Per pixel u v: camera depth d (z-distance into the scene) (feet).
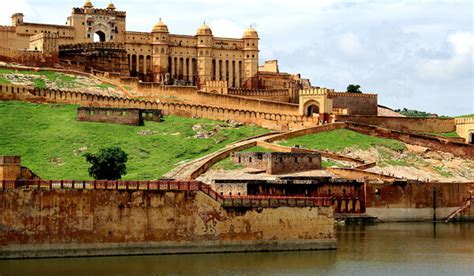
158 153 492.54
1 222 282.36
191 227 301.22
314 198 318.65
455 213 465.88
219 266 289.12
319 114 572.92
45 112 534.78
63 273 270.67
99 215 290.76
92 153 474.08
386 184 451.53
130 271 277.23
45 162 459.73
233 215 306.35
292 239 313.94
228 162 469.57
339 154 508.53
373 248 347.15
